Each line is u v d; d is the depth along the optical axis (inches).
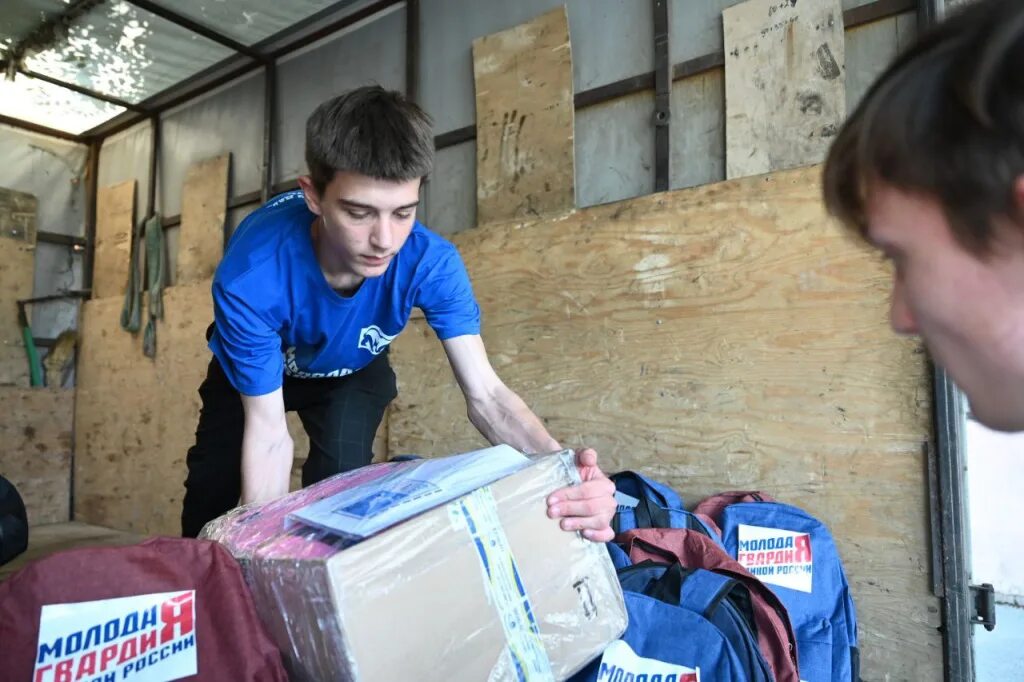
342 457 56.9
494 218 97.6
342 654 22.4
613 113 90.7
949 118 10.7
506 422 47.7
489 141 99.3
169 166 156.7
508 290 92.0
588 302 85.5
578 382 85.6
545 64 94.8
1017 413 12.5
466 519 27.4
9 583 21.5
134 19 125.2
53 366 163.5
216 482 58.3
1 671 20.5
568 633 30.6
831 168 13.6
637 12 89.3
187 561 24.8
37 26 128.6
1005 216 10.4
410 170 36.7
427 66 110.3
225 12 122.4
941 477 63.4
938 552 63.5
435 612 25.2
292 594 23.7
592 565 33.0
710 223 77.2
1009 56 10.0
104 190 169.2
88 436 160.2
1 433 151.9
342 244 39.8
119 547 23.9
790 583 64.1
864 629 66.7
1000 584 62.4
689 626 40.6
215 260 140.3
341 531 25.2
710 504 71.9
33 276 164.1
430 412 99.7
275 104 135.0
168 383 143.4
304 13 122.3
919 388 65.3
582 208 87.0
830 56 73.8
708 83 83.1
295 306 45.5
